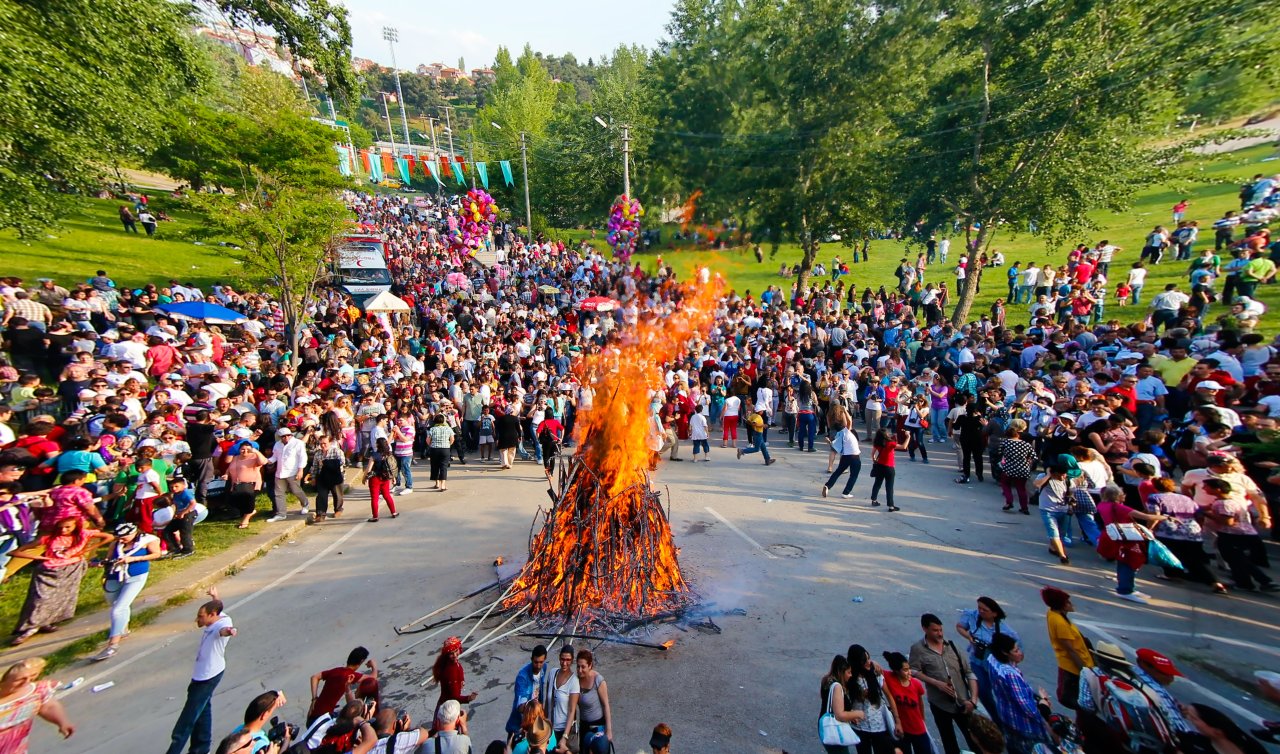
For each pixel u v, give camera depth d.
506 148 52.06
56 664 6.95
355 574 9.14
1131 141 12.98
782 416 16.86
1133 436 9.47
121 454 9.56
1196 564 7.61
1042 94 13.98
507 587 8.39
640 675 6.49
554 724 5.17
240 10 20.48
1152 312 14.53
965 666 5.19
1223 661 6.14
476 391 15.77
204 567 9.16
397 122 107.44
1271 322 11.61
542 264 34.16
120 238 28.75
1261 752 4.02
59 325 13.41
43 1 12.57
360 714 4.84
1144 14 10.38
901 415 14.54
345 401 13.69
